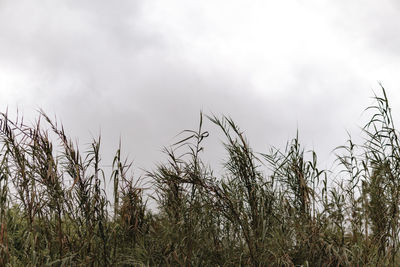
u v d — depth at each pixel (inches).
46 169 236.4
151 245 252.8
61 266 218.2
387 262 239.3
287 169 264.8
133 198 258.2
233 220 243.1
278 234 247.4
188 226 243.1
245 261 239.1
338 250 235.5
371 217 248.2
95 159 243.0
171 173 249.9
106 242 245.1
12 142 233.6
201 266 241.8
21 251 239.5
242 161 248.8
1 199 224.2
